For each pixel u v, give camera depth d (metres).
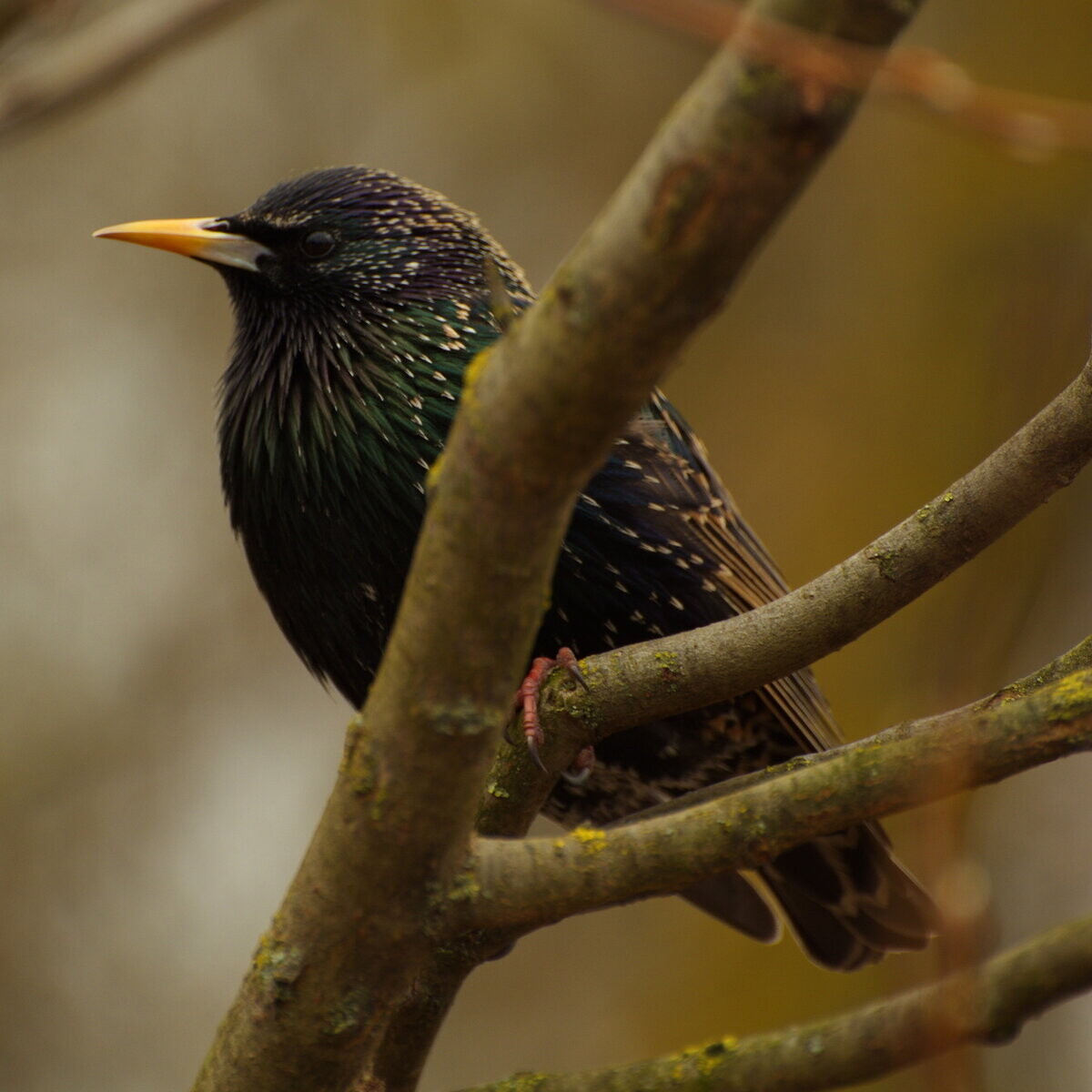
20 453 15.80
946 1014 4.52
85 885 14.70
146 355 16.17
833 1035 5.01
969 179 14.62
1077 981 4.50
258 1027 5.65
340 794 5.33
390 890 5.41
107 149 16.23
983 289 14.46
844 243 15.50
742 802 5.38
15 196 16.20
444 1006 6.57
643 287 4.21
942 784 5.01
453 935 5.52
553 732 6.94
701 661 6.75
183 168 16.17
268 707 15.38
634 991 14.34
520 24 16.05
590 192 16.02
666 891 5.45
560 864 5.44
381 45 16.17
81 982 14.43
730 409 15.27
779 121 3.94
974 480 6.45
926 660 12.35
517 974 14.68
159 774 15.06
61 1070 14.13
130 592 15.50
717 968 13.90
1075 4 14.75
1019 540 12.12
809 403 14.97
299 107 16.16
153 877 14.82
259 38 16.22
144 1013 14.39
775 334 15.52
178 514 15.81
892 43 3.93
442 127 16.17
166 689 15.26
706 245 4.11
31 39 10.21
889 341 14.77
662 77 16.06
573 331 4.34
